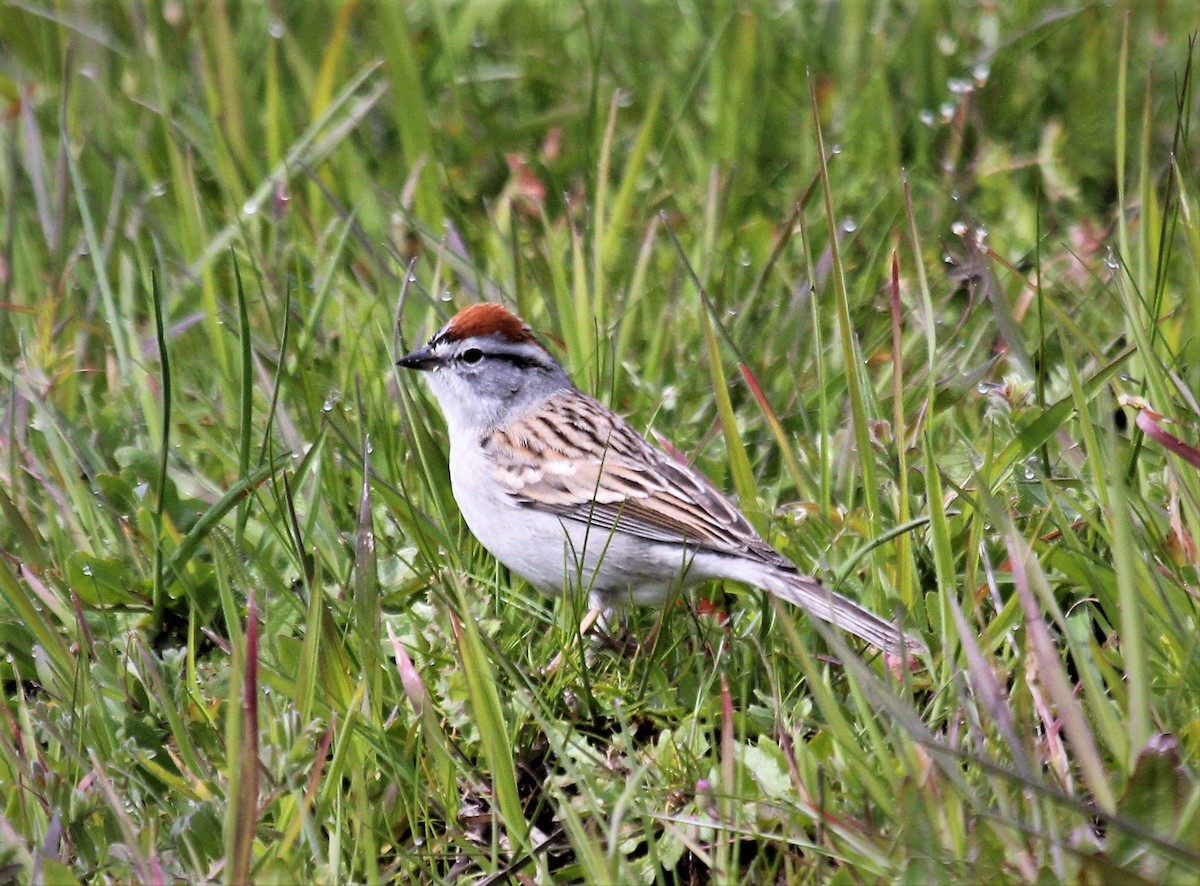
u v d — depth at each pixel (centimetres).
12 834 655
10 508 869
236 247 1184
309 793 677
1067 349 793
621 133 1391
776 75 1448
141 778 735
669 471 912
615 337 1091
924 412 932
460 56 1505
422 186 1263
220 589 805
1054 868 612
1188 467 829
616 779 740
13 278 1173
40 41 1454
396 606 891
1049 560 812
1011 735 636
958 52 1451
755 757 727
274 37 1361
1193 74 1377
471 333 963
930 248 1225
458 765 739
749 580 846
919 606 818
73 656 836
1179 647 738
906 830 620
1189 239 950
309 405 984
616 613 934
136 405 1037
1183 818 606
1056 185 1295
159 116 1342
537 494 915
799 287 1130
